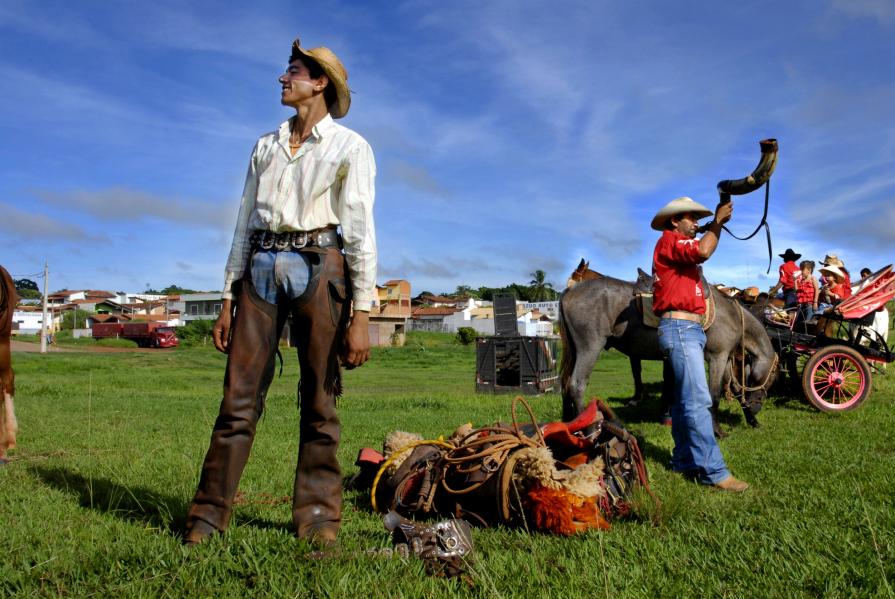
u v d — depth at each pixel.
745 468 5.95
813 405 10.42
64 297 134.88
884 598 2.88
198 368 32.25
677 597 2.89
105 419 9.58
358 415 10.77
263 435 7.95
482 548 3.47
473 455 4.04
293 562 2.99
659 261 5.72
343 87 3.48
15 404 11.91
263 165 3.49
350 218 3.34
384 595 2.72
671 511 4.09
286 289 3.35
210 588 2.77
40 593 2.78
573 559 3.28
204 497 3.33
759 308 11.89
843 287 13.71
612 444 4.47
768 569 3.21
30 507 4.11
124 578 2.90
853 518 4.09
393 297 79.69
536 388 16.55
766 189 5.24
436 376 28.12
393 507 4.17
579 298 8.53
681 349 5.51
